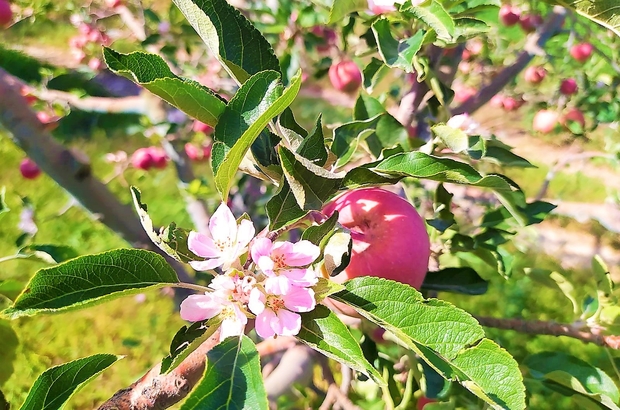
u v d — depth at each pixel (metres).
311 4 0.85
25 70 1.65
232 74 0.33
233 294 0.26
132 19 1.12
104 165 1.91
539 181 2.10
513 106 1.26
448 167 0.32
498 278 1.65
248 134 0.25
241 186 0.94
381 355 0.59
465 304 1.53
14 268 1.55
